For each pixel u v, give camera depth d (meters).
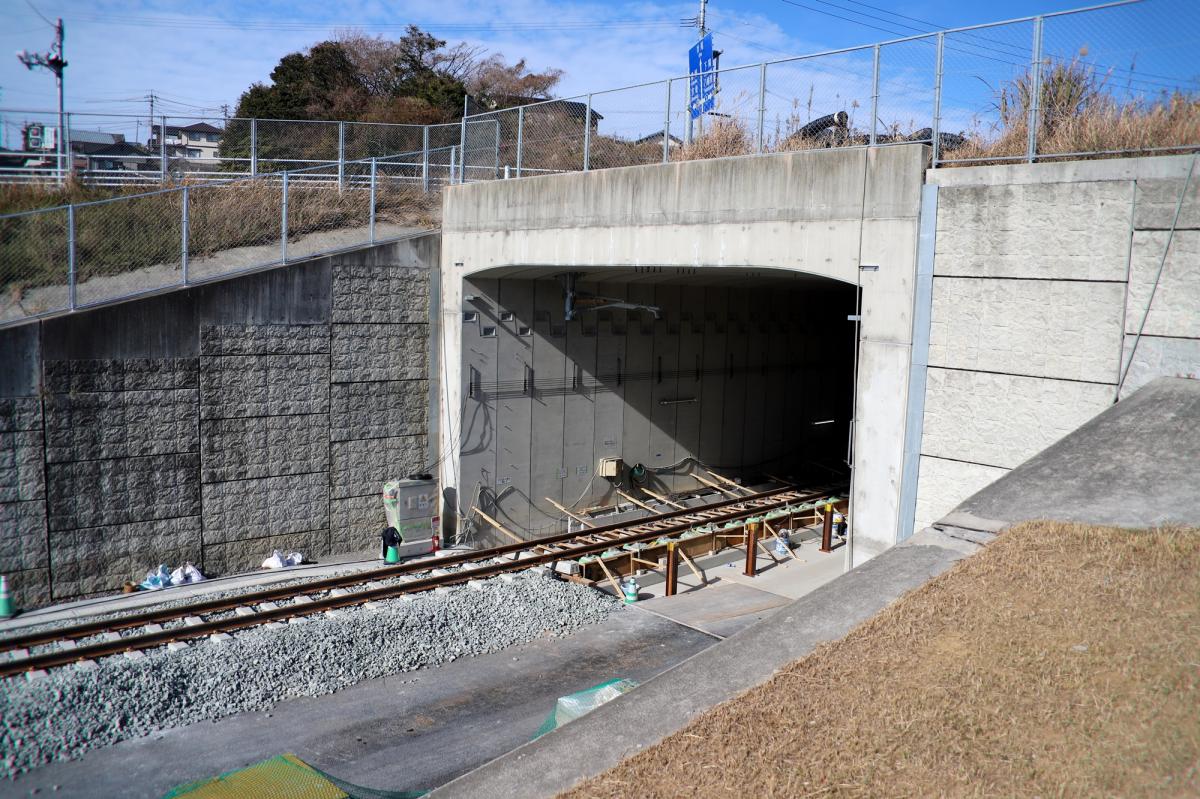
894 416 12.02
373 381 20.25
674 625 16.50
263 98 42.47
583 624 16.28
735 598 18.22
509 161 22.31
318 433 19.42
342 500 19.95
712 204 14.87
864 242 12.41
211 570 18.03
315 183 21.67
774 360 28.83
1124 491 8.34
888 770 5.50
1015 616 6.88
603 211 17.02
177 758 10.96
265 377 18.50
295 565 18.98
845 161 12.64
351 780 10.56
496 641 15.13
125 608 15.45
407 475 20.98
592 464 23.62
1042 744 5.51
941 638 6.80
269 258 19.05
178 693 12.31
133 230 18.17
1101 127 10.78
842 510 24.58
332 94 44.16
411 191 22.77
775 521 23.25
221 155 27.30
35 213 15.96
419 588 16.80
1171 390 9.53
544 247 18.38
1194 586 6.77
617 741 6.23
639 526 21.92
